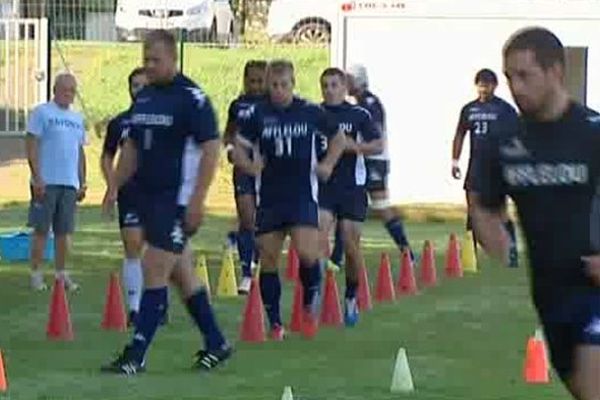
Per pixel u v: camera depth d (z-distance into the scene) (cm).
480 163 2766
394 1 9969
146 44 4216
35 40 11538
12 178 11156
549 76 2627
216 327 4481
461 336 5272
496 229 2780
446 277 7156
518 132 2703
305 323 5169
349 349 4928
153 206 4262
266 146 4891
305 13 14562
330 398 4069
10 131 11638
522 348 5009
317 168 4916
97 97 12469
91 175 11169
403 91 9975
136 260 5194
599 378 2689
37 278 6384
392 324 5556
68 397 4025
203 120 4169
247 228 6231
